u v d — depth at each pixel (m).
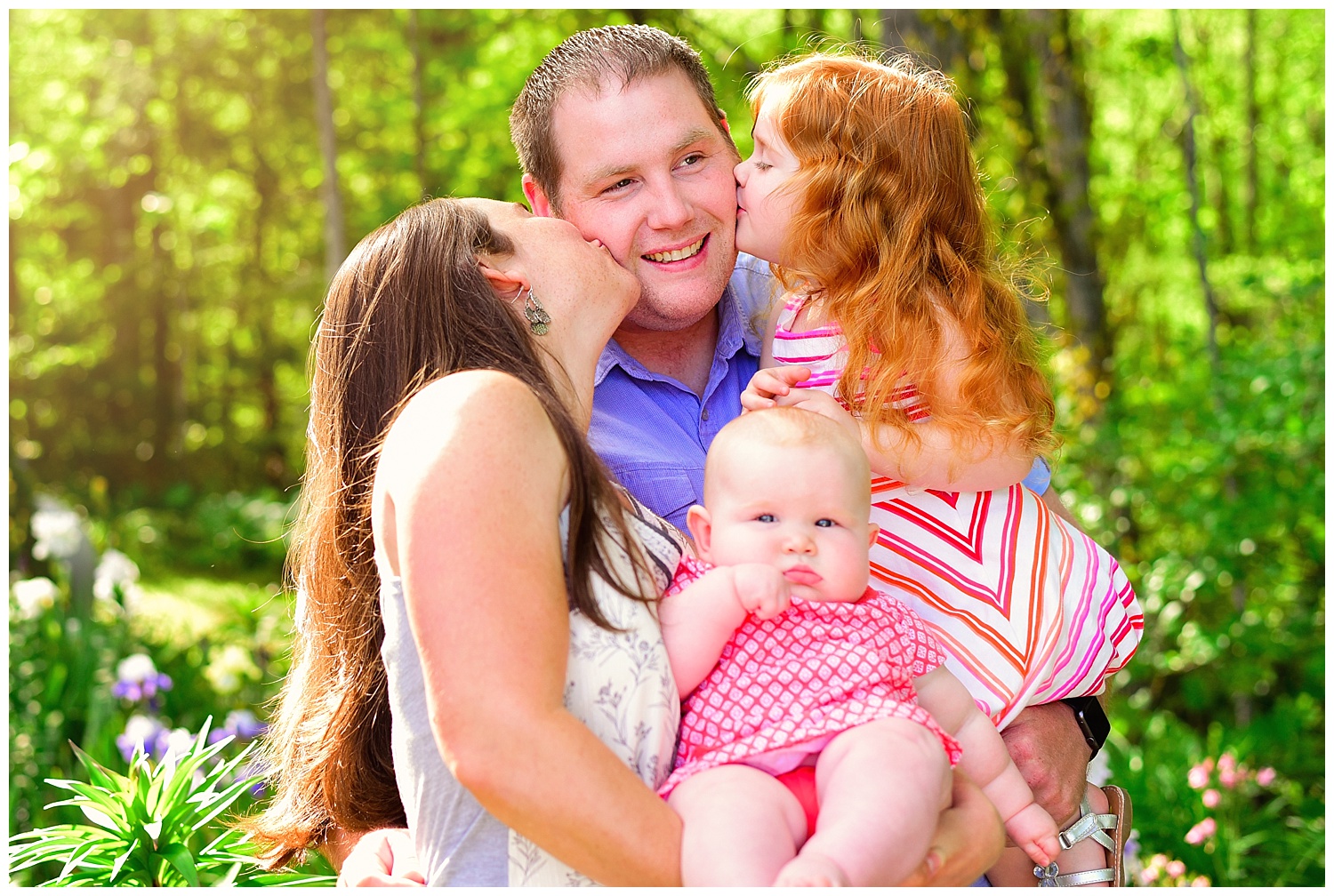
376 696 1.91
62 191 15.78
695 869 1.47
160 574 12.15
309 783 2.01
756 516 1.76
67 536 6.73
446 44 11.72
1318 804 5.53
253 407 18.44
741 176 2.34
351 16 14.03
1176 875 4.23
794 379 2.00
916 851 1.52
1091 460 6.61
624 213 2.24
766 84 2.37
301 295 16.94
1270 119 12.77
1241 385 6.80
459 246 1.80
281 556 12.77
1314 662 6.59
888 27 6.94
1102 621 2.21
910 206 2.20
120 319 17.09
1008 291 2.27
